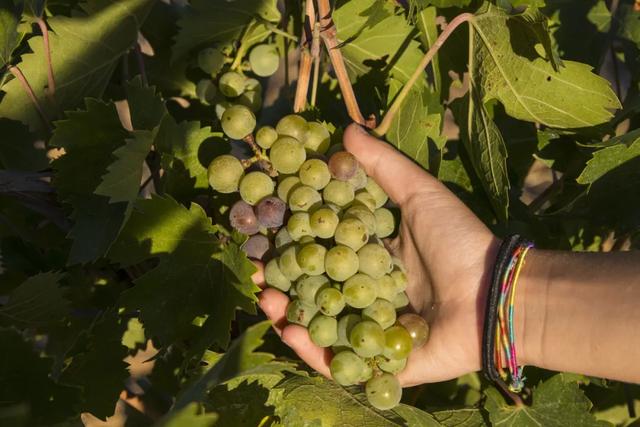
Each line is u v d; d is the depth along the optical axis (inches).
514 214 22.4
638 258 17.0
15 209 22.0
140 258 18.1
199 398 16.1
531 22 17.5
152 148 19.9
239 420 18.6
